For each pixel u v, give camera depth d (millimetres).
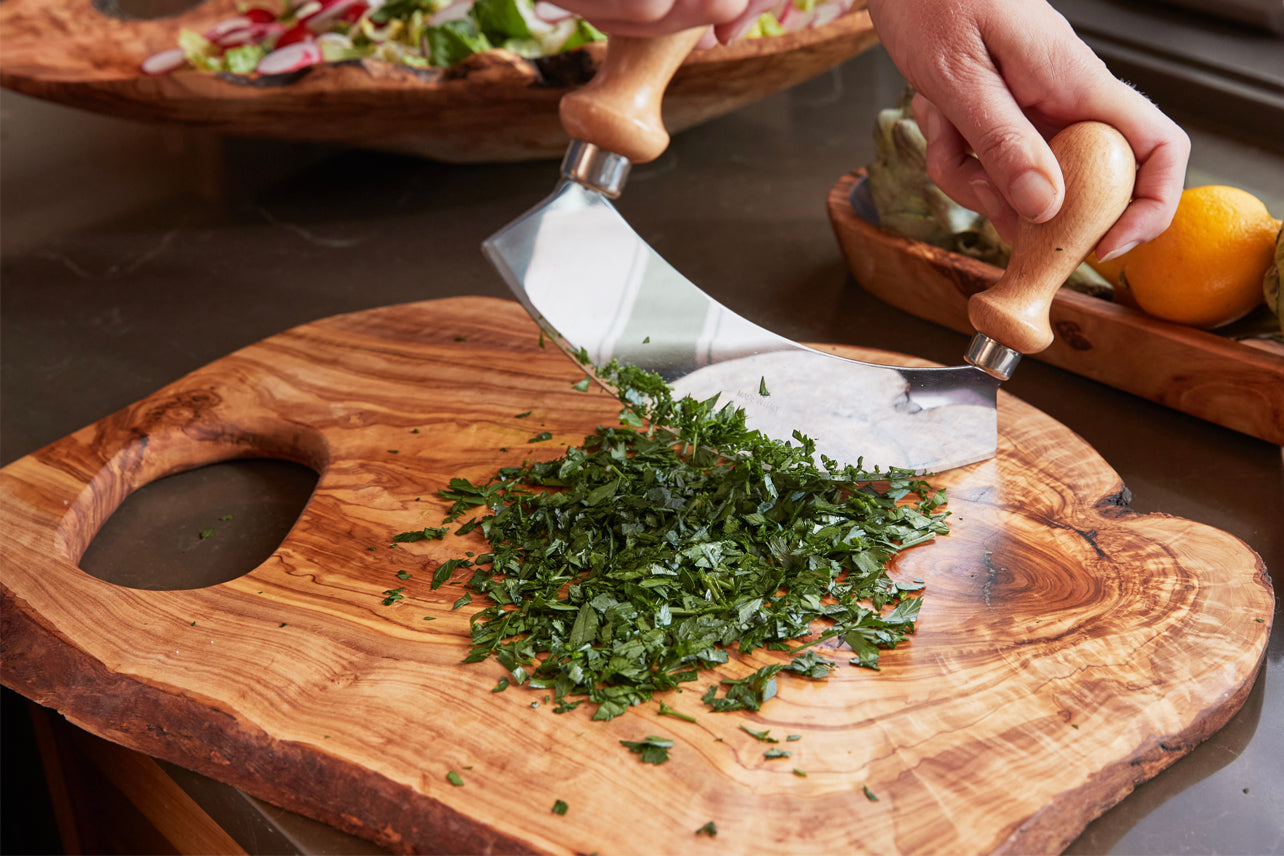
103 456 800
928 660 685
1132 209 716
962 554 733
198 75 925
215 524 797
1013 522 750
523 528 749
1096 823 647
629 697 673
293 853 650
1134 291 808
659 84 737
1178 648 685
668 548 730
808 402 777
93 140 1220
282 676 686
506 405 829
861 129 1151
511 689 679
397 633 705
